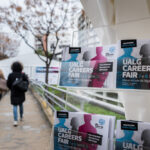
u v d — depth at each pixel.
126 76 0.99
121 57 1.02
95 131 1.02
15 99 4.33
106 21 1.19
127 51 1.01
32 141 3.29
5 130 3.95
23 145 3.10
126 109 1.12
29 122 4.64
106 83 1.04
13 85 4.24
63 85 1.18
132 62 0.99
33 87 12.19
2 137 3.50
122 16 1.04
